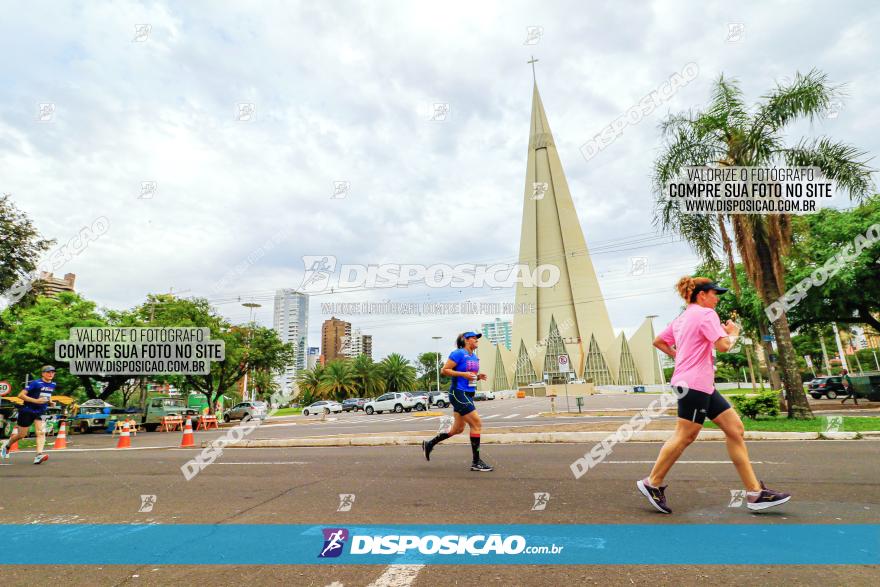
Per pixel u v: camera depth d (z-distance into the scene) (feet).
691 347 12.55
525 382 275.59
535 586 8.42
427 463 22.47
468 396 20.04
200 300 97.30
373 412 126.62
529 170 298.56
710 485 15.69
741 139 39.93
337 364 194.70
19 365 84.84
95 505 15.78
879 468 18.17
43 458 28.37
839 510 12.48
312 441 34.09
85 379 98.37
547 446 27.78
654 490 12.65
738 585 8.22
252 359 109.91
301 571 9.47
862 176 37.58
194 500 16.01
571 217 285.84
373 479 18.62
